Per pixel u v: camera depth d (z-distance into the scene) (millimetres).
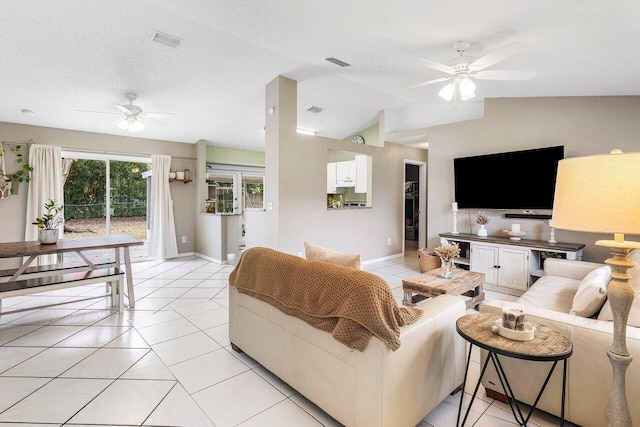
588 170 1169
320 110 5754
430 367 1677
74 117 4633
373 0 2160
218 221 5777
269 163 4344
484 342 1419
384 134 5945
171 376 2150
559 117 3992
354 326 1509
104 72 3600
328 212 4902
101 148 5410
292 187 4352
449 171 5117
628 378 1424
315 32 2809
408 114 5852
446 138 5137
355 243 5438
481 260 4234
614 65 2656
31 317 3189
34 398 1900
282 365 1985
